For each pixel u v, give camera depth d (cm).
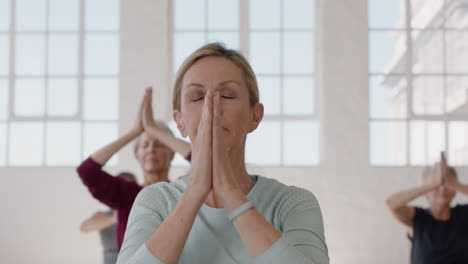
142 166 271
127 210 247
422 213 353
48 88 680
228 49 102
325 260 91
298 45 679
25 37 688
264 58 679
